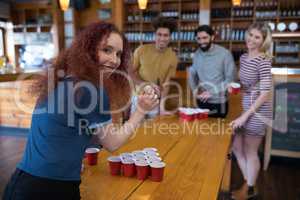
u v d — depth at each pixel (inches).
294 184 113.5
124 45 43.4
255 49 84.2
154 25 101.3
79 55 36.5
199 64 96.3
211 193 40.6
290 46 209.8
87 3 267.1
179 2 235.5
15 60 292.7
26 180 35.7
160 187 42.7
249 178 95.2
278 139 129.7
